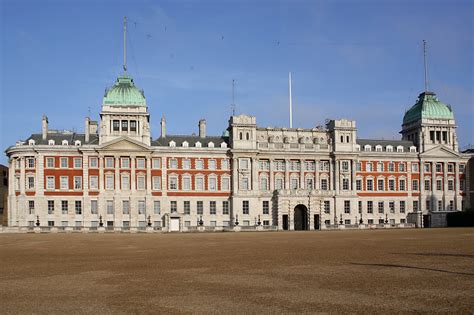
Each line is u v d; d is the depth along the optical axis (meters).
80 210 139.75
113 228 127.50
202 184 146.62
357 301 27.88
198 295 30.44
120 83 146.88
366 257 49.50
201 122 156.12
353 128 154.88
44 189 138.50
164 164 144.50
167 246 70.38
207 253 57.50
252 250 60.91
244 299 29.02
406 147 163.88
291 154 151.75
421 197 160.00
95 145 140.25
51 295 31.33
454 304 26.66
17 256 56.41
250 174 148.50
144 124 144.12
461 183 164.38
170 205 144.38
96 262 49.12
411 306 26.42
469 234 91.38
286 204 145.50
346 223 151.50
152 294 31.02
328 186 154.12
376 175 157.50
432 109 164.62
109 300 29.44
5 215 165.75
